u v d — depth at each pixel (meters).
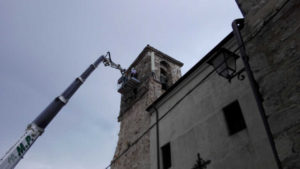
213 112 8.70
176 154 9.55
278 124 3.89
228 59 5.74
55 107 8.80
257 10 5.39
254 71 4.80
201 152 8.38
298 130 3.56
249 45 5.21
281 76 4.21
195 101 9.90
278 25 4.73
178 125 10.27
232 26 5.93
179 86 11.21
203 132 8.72
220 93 8.79
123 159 13.23
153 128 11.97
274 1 5.02
